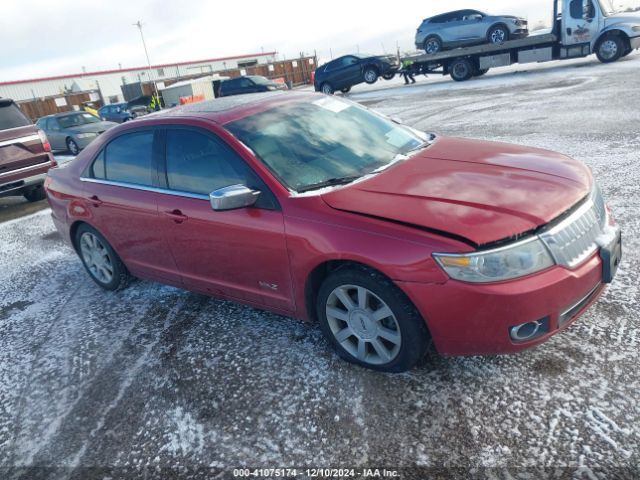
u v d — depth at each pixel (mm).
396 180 2842
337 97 4016
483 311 2275
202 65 64000
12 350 3719
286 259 2828
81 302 4375
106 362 3346
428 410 2457
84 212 4133
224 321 3621
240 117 3344
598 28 15992
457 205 2475
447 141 3578
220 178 3141
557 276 2305
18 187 8305
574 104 10031
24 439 2740
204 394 2852
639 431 2146
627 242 3826
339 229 2578
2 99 8250
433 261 2309
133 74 57375
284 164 3023
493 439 2234
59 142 15359
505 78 17438
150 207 3531
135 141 3750
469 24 18781
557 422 2262
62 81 51625
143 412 2787
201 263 3410
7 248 6336
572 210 2492
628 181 5129
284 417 2568
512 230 2281
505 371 2627
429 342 2629
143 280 4605
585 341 2758
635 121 7664
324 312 2844
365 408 2537
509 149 3258
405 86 21328
